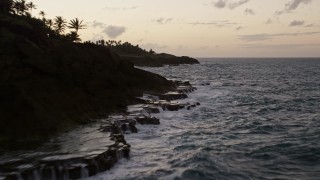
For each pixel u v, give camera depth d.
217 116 38.25
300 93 64.38
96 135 24.75
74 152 20.30
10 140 23.17
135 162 21.27
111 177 18.66
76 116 29.06
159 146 25.05
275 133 29.98
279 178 18.92
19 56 33.19
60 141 23.05
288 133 29.86
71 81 33.72
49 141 23.05
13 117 24.80
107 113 32.97
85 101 32.28
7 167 17.64
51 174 17.78
